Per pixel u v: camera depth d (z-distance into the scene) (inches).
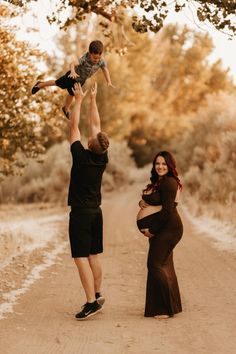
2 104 633.6
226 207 919.7
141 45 3011.8
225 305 377.4
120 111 2444.6
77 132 364.2
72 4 501.7
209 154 1284.4
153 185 364.8
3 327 330.0
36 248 671.8
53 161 1667.1
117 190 2078.0
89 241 359.6
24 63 623.5
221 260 553.0
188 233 784.9
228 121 1256.2
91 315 353.7
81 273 355.3
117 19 564.7
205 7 445.7
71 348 290.4
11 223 935.7
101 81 2373.3
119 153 2194.9
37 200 1550.2
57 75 1760.6
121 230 872.3
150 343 297.1
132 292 432.1
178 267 526.6
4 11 590.2
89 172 357.4
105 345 294.8
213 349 284.5
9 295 415.5
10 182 1628.9
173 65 3848.4
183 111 3897.6
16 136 677.9
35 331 323.0
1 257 577.6
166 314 351.6
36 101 648.4
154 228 359.6
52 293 427.8
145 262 580.4
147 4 450.6
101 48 374.0
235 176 1024.2
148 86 3304.6
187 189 1343.5
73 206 360.5
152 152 3102.9
